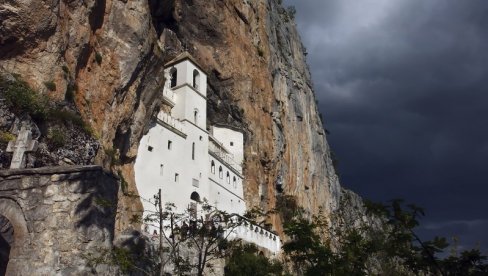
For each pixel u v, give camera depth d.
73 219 9.79
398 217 8.64
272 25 72.38
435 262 7.91
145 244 13.21
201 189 45.09
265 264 23.98
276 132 62.91
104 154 28.23
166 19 51.53
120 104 32.12
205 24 54.44
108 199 10.40
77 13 27.59
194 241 16.34
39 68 24.30
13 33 23.45
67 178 10.12
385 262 14.29
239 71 56.94
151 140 38.94
